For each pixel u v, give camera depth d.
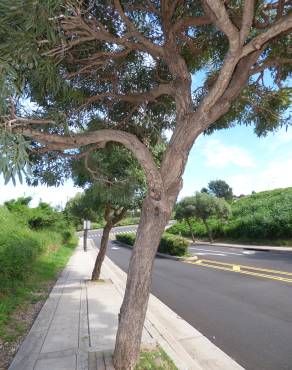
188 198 36.28
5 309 7.42
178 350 5.44
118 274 15.20
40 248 15.27
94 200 10.52
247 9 3.51
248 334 6.62
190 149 4.38
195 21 4.77
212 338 6.45
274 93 5.82
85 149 5.55
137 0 4.96
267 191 44.09
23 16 2.90
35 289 10.30
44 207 25.70
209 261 20.05
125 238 39.69
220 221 38.38
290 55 5.07
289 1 4.70
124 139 4.22
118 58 5.48
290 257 20.34
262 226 31.34
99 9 4.86
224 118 6.11
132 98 5.33
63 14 3.44
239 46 3.67
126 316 4.34
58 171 5.94
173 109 6.12
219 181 67.69
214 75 5.82
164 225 4.33
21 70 3.49
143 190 8.06
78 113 5.25
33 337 5.93
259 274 14.01
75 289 10.38
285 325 7.12
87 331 6.23
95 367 4.56
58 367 4.67
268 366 5.18
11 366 4.75
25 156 2.81
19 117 3.60
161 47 4.70
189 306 8.99
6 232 12.61
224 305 8.99
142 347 5.21
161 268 17.08
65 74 4.74
